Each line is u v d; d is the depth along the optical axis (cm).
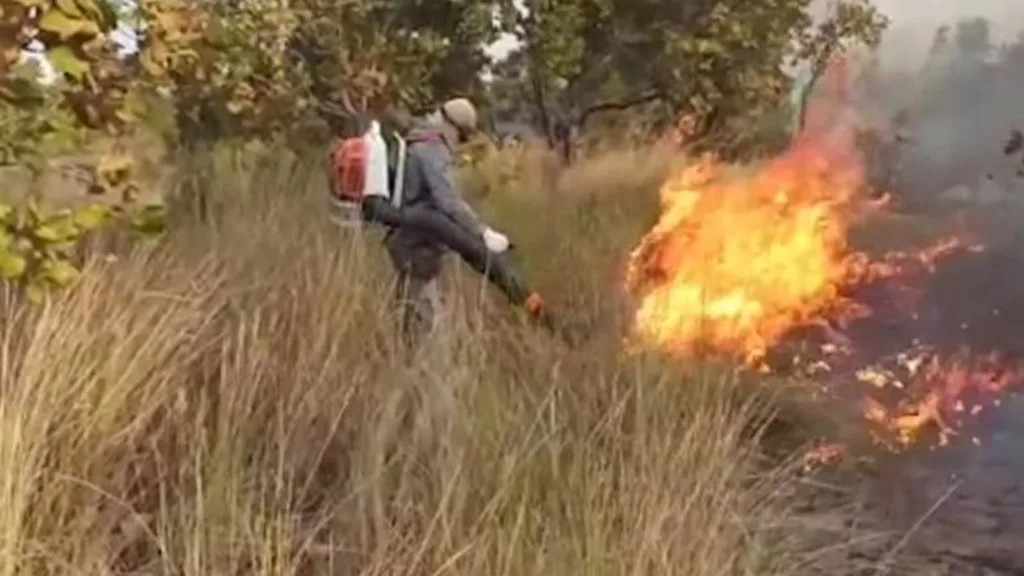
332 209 644
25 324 404
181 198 734
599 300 757
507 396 500
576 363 599
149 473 397
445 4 1166
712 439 479
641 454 433
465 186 1070
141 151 471
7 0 356
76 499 370
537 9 1191
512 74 1264
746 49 1273
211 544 351
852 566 478
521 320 639
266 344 458
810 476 573
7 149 375
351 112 1034
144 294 444
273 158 931
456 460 410
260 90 921
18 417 345
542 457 436
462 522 381
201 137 898
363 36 1062
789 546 473
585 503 401
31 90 371
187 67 476
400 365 491
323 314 509
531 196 1066
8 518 330
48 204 376
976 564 495
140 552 368
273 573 347
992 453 617
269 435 426
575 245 894
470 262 636
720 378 600
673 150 1338
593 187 1176
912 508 546
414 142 635
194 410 428
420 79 1088
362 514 385
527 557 377
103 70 404
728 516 432
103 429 386
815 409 655
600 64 1274
